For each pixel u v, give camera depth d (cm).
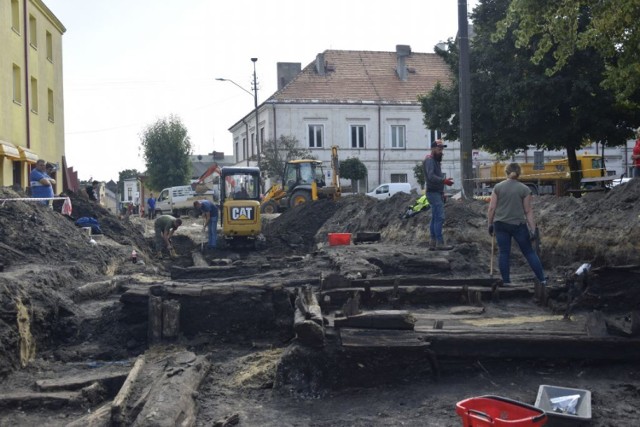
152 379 640
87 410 625
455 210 1470
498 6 2578
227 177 2194
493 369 636
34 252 1216
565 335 641
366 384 622
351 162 4403
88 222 1858
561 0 1262
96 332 854
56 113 3119
